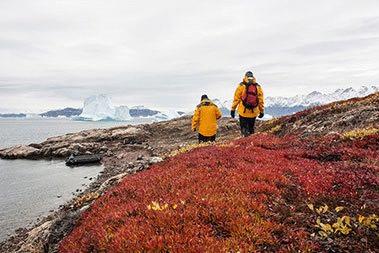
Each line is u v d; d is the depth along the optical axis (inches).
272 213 414.6
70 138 2876.5
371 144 738.2
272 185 494.3
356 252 339.0
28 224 959.6
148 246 331.3
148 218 392.2
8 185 1465.3
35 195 1284.4
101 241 371.2
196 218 383.2
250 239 349.7
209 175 540.7
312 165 612.1
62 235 543.5
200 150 794.2
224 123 2519.7
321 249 345.1
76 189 1344.7
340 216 409.1
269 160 648.4
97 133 2950.3
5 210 1102.4
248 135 1045.2
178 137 2509.8
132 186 556.1
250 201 429.1
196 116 1041.5
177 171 591.2
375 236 361.1
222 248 329.4
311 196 465.1
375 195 457.7
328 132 978.1
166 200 439.2
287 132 1139.3
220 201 424.2
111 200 518.3
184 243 337.1
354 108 1058.1
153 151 2027.6
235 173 541.0
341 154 685.9
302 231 369.7
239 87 1009.5
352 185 490.9
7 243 804.6
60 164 2020.2
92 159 1996.8
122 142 2576.3
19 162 2165.4
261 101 1012.5
